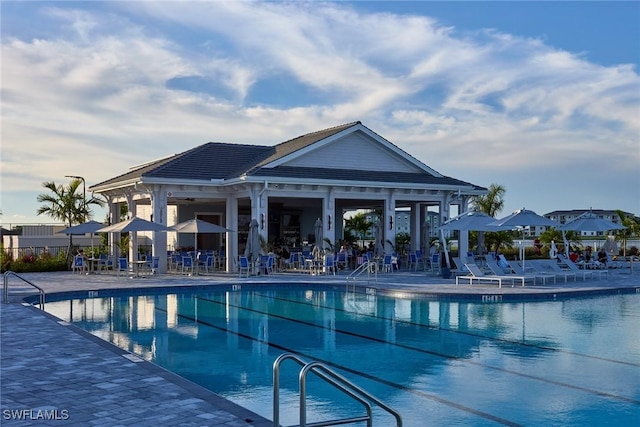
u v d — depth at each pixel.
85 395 7.03
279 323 14.63
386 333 13.19
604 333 12.95
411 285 21.19
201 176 27.17
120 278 24.61
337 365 10.12
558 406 7.70
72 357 9.21
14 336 11.09
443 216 30.44
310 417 7.31
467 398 8.06
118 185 27.92
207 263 27.94
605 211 70.44
